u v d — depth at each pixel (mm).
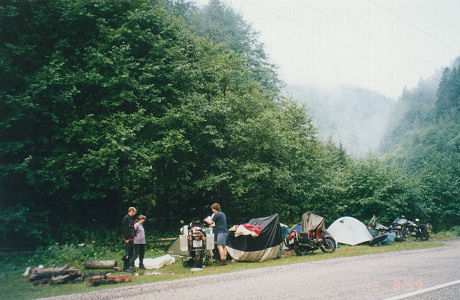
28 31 12625
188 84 15727
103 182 13008
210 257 11734
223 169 16344
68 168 11844
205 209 18844
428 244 16422
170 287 7141
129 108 14234
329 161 23594
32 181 11406
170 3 25266
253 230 11352
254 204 18422
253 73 29672
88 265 9680
